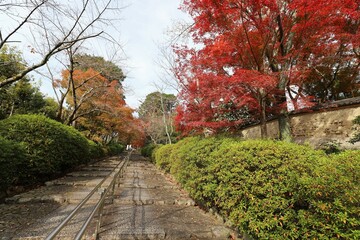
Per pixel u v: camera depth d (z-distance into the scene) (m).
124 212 4.96
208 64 5.90
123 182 8.95
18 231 3.52
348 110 7.28
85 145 11.12
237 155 3.44
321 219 2.32
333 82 12.09
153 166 16.64
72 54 11.09
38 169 6.58
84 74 13.53
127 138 30.38
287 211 2.65
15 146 5.43
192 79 6.39
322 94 12.65
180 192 7.44
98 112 17.72
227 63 5.89
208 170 4.47
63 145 8.11
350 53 8.28
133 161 21.86
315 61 6.31
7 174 5.05
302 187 2.50
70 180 8.07
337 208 2.20
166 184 8.90
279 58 5.77
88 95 13.63
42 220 4.09
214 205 4.93
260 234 2.80
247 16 5.30
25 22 6.54
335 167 2.52
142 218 4.59
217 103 6.11
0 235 3.33
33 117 7.25
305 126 8.70
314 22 5.25
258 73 5.09
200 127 7.43
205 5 5.27
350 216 2.20
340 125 7.43
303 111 8.26
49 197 5.37
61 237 3.41
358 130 6.54
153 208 5.44
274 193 2.82
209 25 5.75
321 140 7.75
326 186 2.29
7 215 4.22
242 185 3.22
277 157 3.00
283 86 5.95
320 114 8.20
